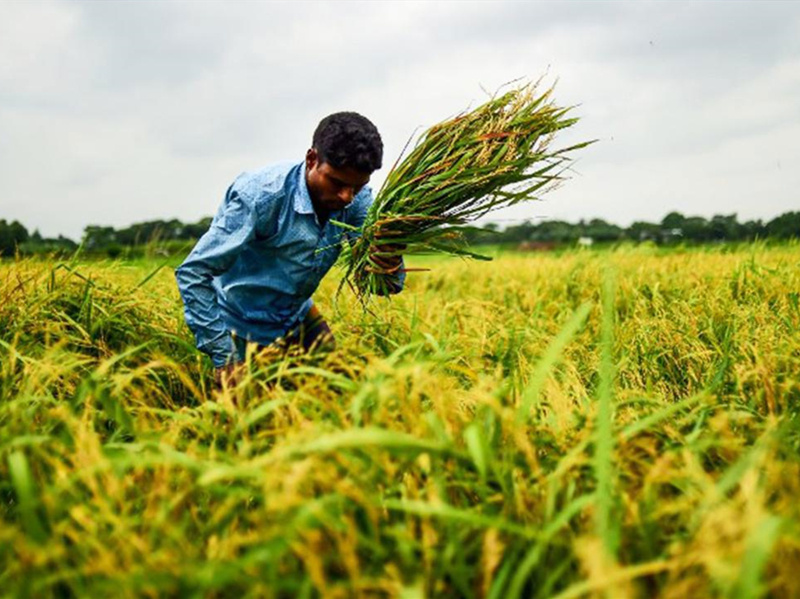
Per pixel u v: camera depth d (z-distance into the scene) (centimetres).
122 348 333
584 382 306
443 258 925
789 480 165
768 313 362
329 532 152
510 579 152
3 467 194
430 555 143
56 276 390
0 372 252
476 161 263
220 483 177
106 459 156
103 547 143
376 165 248
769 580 140
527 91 278
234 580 134
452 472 173
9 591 148
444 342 294
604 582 113
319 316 320
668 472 163
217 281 300
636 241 793
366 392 176
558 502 168
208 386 309
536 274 730
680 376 322
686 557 127
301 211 264
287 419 200
